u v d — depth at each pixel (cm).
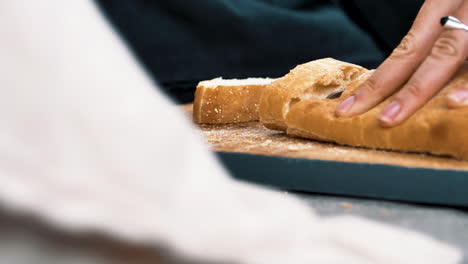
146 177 15
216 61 117
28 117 14
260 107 69
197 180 16
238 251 16
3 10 14
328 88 70
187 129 17
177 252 15
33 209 13
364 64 126
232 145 60
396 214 44
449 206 46
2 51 14
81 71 15
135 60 17
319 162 50
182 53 114
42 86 14
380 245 21
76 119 14
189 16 112
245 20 114
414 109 52
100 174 14
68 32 15
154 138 16
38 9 15
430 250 23
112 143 15
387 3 120
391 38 123
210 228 16
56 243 14
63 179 14
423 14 59
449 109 50
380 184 48
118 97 15
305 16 119
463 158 48
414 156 50
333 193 50
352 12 127
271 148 57
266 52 118
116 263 14
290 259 18
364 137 55
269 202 20
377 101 57
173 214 15
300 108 63
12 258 14
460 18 57
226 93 81
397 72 57
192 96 116
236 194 19
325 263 18
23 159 14
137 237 14
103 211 14
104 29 16
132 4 110
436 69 53
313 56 122
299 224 20
